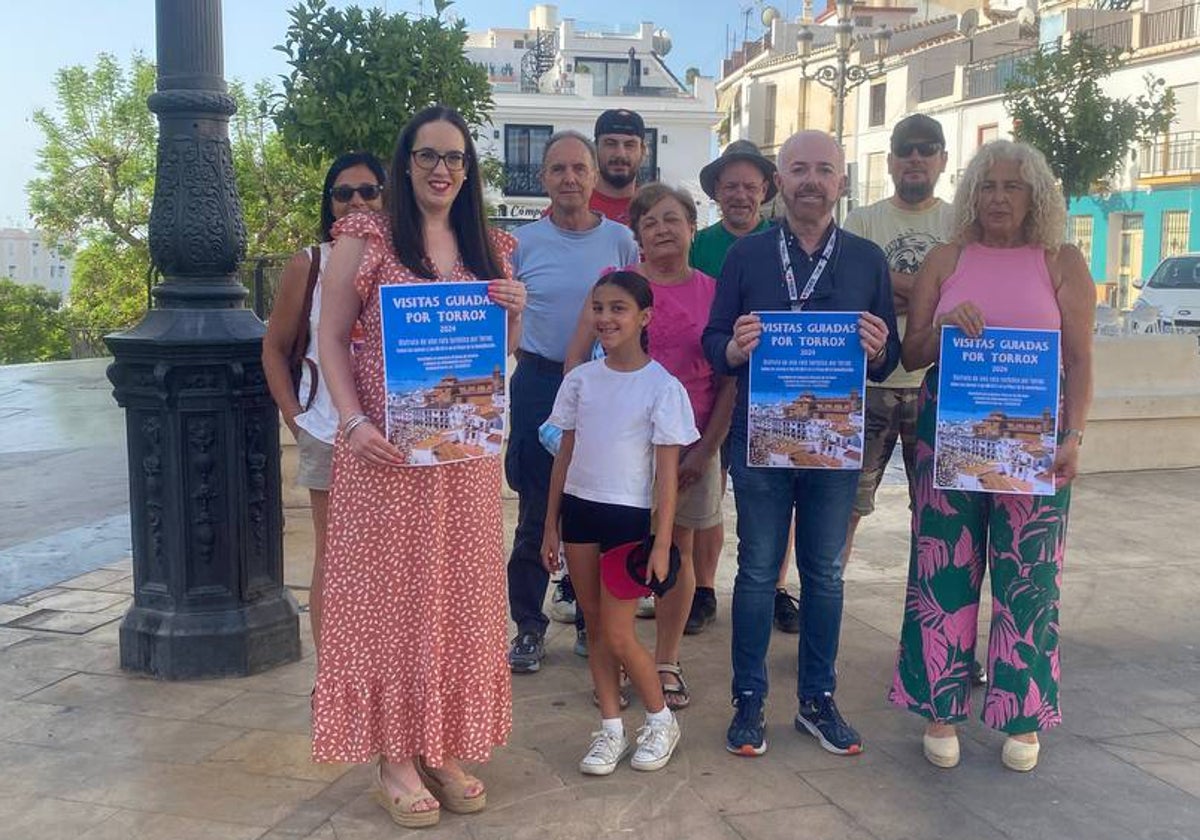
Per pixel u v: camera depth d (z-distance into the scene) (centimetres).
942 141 439
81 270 3547
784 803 329
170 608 418
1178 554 613
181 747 359
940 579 350
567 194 423
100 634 470
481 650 314
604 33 4784
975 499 347
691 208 404
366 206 373
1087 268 346
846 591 548
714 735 377
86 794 327
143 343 396
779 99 4578
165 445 408
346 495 304
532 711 396
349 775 342
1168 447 823
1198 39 2816
